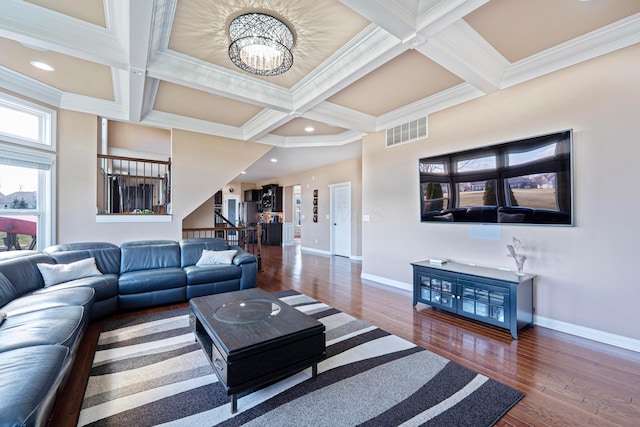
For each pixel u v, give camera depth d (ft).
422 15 6.73
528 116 9.43
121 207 16.01
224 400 5.65
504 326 8.63
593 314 8.29
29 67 9.97
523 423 5.04
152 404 5.50
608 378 6.42
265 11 7.14
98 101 12.74
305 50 8.77
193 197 15.60
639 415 5.26
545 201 9.00
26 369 4.15
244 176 32.86
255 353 5.40
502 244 10.21
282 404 5.51
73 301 7.63
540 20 7.27
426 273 10.89
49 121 11.73
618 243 7.85
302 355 6.00
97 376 6.44
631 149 7.62
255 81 10.82
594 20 7.28
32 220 11.31
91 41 8.02
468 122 11.10
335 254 25.64
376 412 5.30
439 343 8.13
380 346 7.89
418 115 12.94
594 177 8.20
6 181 10.58
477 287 9.32
